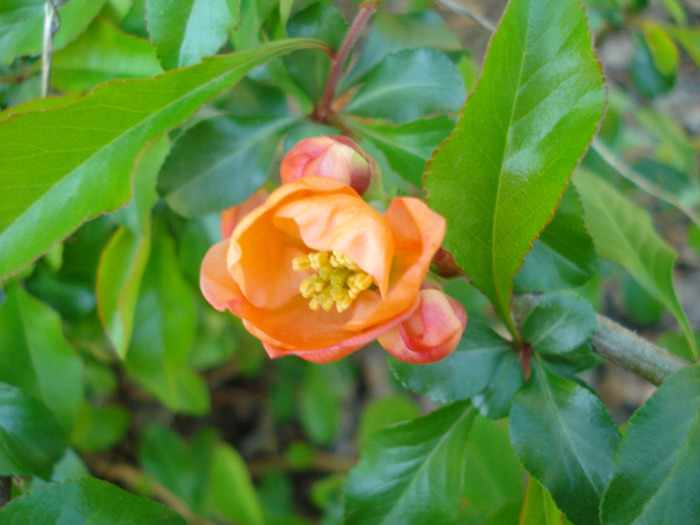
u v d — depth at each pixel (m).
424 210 0.12
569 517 0.14
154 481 0.29
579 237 0.16
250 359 0.33
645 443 0.13
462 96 0.17
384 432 0.16
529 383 0.15
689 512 0.13
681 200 0.32
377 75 0.17
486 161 0.14
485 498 0.23
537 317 0.15
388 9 0.39
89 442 0.28
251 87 0.19
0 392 0.16
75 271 0.20
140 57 0.18
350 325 0.12
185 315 0.21
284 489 0.34
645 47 0.26
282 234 0.14
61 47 0.17
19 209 0.14
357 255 0.12
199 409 0.28
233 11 0.14
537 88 0.13
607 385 0.36
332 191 0.13
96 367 0.27
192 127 0.16
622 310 0.36
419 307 0.13
